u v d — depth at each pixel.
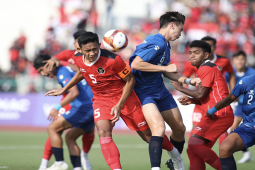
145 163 22.45
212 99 16.61
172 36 16.28
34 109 46.09
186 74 23.06
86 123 19.16
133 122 15.95
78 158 18.69
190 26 58.06
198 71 16.95
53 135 18.52
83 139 20.34
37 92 48.38
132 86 15.20
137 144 32.50
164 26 16.28
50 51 55.81
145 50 15.51
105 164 22.16
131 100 15.80
